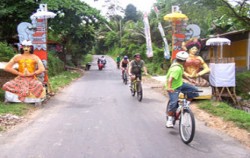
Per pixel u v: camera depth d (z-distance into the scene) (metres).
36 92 11.24
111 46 83.62
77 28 33.81
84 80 22.42
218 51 24.75
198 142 6.82
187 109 6.72
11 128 8.01
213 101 11.52
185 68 11.95
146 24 31.67
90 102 12.18
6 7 26.78
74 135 7.32
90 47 42.25
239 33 20.58
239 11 15.96
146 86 17.77
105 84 19.28
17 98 11.16
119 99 12.95
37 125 8.34
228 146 6.55
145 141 6.86
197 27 14.09
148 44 31.67
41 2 26.61
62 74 25.61
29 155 5.99
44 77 13.36
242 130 7.75
